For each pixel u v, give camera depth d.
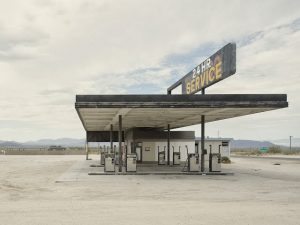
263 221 9.59
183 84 32.19
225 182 19.75
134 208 11.51
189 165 25.47
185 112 23.95
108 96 19.69
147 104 19.86
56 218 9.92
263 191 16.03
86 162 43.06
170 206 11.91
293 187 17.62
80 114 24.33
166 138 42.12
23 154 85.75
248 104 19.95
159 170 28.44
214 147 46.56
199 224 9.22
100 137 49.69
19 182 19.83
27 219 9.78
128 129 46.25
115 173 24.36
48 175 24.64
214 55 23.64
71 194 14.88
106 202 12.73
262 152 95.94
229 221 9.59
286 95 20.19
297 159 54.91
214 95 20.09
